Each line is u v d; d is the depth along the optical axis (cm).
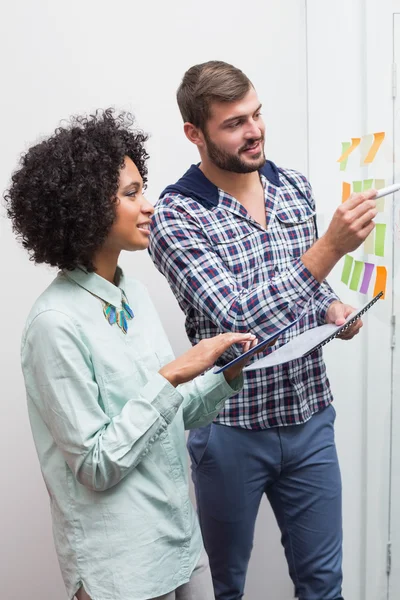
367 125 185
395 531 197
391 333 188
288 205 169
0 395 200
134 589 118
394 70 175
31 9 190
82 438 114
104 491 119
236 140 154
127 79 198
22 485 203
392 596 200
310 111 206
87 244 118
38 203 116
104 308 124
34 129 193
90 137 119
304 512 173
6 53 190
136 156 131
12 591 205
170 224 160
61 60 193
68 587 125
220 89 151
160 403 117
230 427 168
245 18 204
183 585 132
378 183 166
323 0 198
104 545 119
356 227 134
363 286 165
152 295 208
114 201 119
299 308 146
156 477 123
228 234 161
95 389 117
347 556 213
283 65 208
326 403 173
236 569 179
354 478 209
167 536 123
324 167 204
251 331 147
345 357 207
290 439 168
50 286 122
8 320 199
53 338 115
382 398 195
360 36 190
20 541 204
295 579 181
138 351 127
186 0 200
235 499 171
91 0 193
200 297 155
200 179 166
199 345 122
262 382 165
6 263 197
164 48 200
